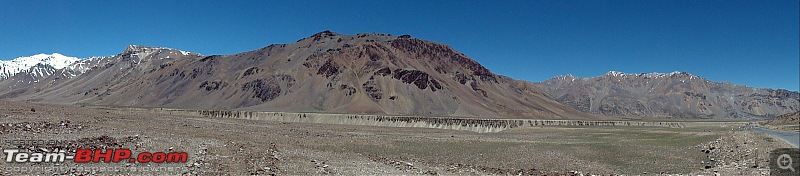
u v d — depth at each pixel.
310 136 68.00
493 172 39.88
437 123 165.88
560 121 191.38
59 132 40.84
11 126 39.62
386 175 33.78
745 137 66.75
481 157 51.84
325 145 57.88
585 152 55.72
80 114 68.00
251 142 53.00
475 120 177.12
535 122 181.38
